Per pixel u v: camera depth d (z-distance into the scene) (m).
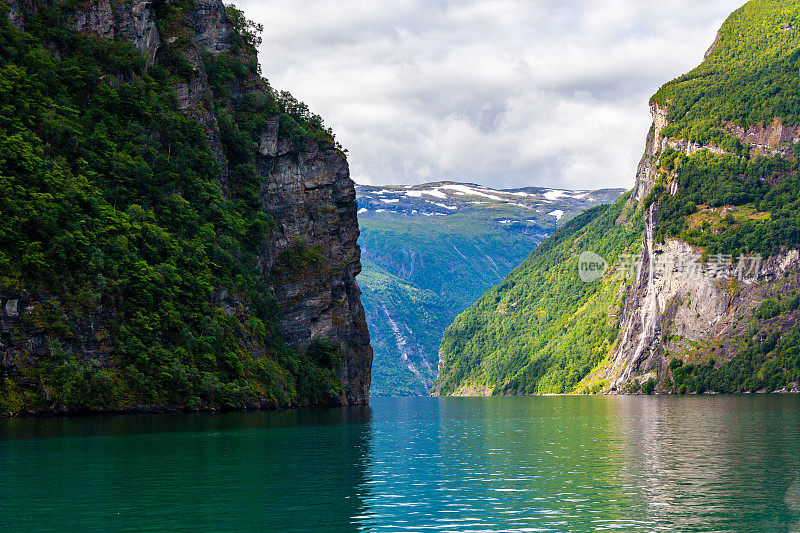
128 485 50.44
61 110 120.88
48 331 100.38
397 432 95.38
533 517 42.66
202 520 41.19
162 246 124.12
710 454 70.25
